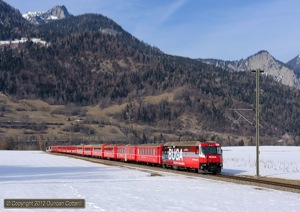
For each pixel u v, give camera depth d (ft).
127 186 95.25
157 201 70.08
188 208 62.64
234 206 65.46
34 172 143.64
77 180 111.86
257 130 128.88
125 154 219.61
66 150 395.34
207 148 137.49
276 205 67.36
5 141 564.30
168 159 163.73
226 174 136.98
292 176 132.05
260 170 156.56
